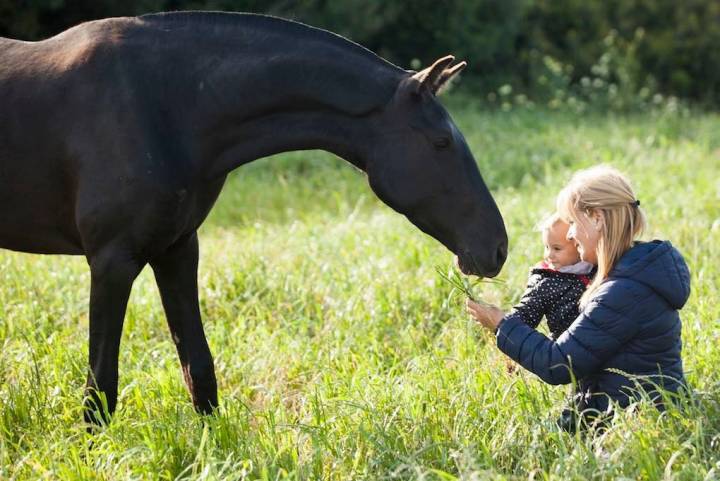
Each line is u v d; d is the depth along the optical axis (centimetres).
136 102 579
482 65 3055
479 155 1859
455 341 750
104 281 590
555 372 537
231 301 925
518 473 533
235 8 2503
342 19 2641
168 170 580
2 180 604
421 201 599
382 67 607
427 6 2905
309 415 634
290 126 610
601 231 538
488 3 3014
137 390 651
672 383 554
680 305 542
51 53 604
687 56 3356
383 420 586
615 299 528
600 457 519
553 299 573
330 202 1541
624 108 2772
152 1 2364
